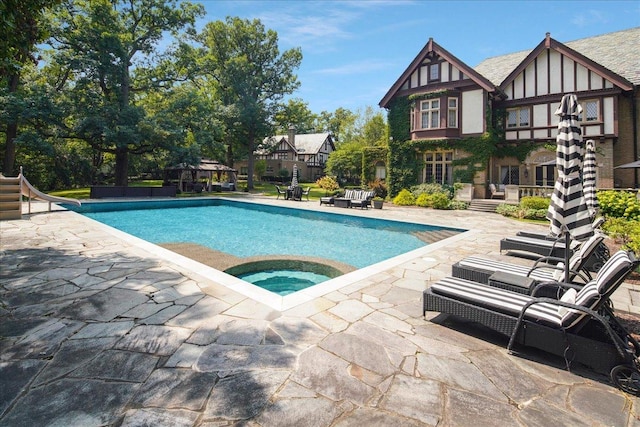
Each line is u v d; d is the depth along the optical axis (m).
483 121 19.80
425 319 3.78
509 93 20.39
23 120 18.06
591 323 3.00
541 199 14.98
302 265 7.04
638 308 4.14
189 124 24.98
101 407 2.24
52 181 27.66
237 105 29.50
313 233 11.60
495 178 21.39
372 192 18.20
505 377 2.71
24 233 8.50
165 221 14.13
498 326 3.16
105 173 34.56
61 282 4.80
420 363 2.88
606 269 2.76
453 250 7.55
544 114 19.33
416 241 10.34
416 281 5.15
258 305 4.05
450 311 3.49
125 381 2.52
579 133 3.16
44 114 17.89
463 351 3.11
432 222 12.61
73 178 29.17
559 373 2.79
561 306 2.76
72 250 6.73
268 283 6.39
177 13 23.23
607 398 2.47
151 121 21.34
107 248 6.92
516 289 4.00
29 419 2.12
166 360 2.81
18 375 2.57
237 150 37.03
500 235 9.73
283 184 40.59
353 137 47.19
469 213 16.16
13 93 17.77
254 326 3.49
